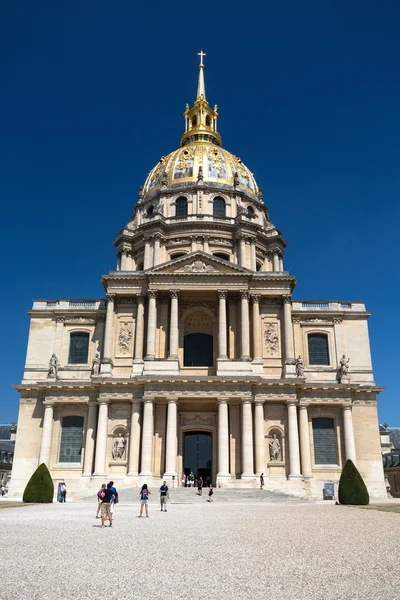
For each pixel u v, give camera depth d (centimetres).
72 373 7019
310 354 7319
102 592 1239
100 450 6291
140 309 6994
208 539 2136
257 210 9281
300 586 1304
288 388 6512
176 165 9369
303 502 5075
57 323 7319
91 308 7362
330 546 1947
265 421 6519
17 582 1328
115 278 7044
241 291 6950
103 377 6494
